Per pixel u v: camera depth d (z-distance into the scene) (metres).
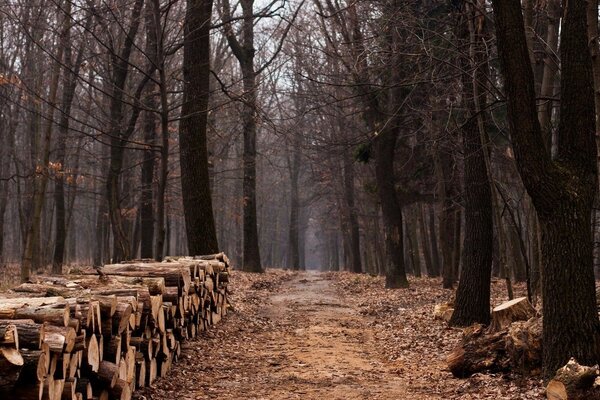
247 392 8.63
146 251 26.77
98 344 6.46
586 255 7.81
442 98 14.46
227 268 15.80
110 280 8.60
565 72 8.22
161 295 9.01
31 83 25.95
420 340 12.70
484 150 12.96
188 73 16.31
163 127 15.70
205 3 16.20
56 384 5.39
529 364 8.62
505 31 7.88
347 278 33.03
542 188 7.82
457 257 29.05
